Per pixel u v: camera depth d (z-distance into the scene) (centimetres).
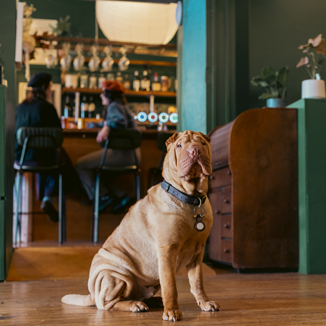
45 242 432
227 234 325
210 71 388
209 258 361
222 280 273
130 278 171
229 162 314
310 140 318
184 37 422
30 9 581
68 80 743
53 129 395
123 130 412
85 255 326
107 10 512
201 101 393
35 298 210
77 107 741
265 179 318
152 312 167
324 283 256
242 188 314
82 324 149
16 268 300
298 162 324
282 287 240
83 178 450
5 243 280
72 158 475
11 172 323
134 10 511
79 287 246
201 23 395
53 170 403
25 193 455
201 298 173
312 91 329
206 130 385
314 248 312
